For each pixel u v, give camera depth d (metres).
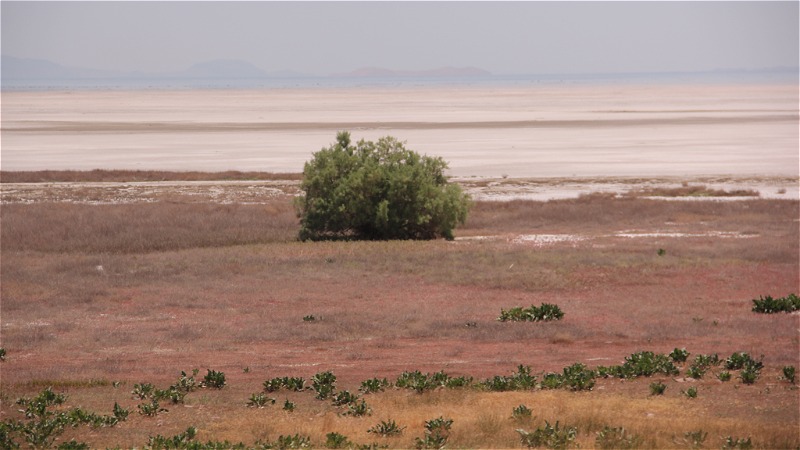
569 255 80.19
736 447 25.91
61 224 99.88
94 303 60.22
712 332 49.94
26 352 46.03
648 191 139.00
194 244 90.94
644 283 67.62
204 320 54.59
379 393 36.22
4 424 30.25
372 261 77.75
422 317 54.59
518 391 35.75
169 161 178.38
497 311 57.03
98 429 30.88
